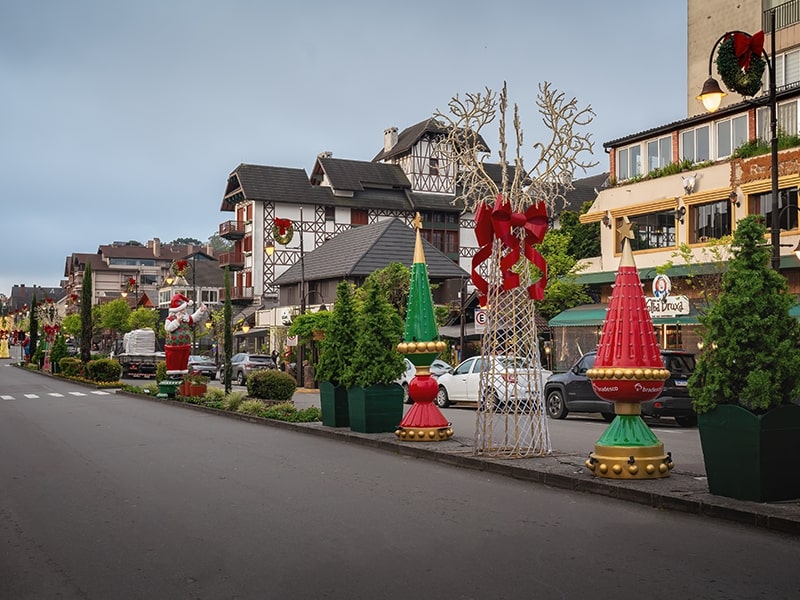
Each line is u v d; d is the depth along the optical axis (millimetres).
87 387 37219
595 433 16594
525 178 11984
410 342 13938
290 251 66562
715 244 25000
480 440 13180
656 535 7129
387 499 8992
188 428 17734
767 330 8000
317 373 16953
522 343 11766
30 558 6625
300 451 13492
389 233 52812
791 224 25047
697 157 29125
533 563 6195
